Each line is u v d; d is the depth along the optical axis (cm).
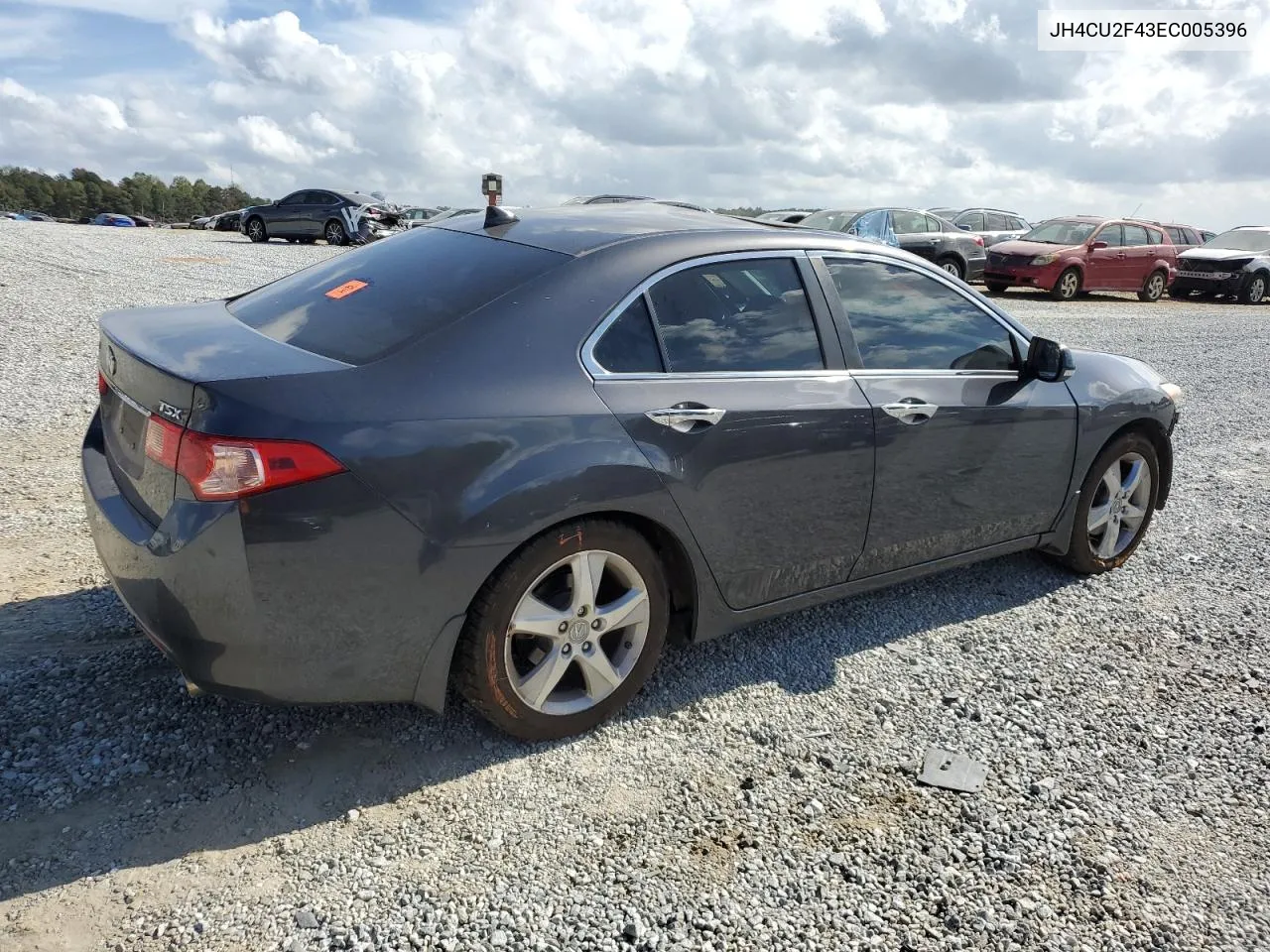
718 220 364
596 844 264
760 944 233
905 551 382
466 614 278
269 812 268
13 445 561
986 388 393
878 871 260
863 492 356
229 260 1767
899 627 405
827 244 366
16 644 338
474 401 270
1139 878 264
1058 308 1786
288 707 313
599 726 318
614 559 302
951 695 351
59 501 479
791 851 265
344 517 250
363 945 225
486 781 287
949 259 1928
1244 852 277
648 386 303
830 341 352
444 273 313
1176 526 550
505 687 289
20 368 748
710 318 325
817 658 374
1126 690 362
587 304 300
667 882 251
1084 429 429
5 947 215
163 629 257
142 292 1214
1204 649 400
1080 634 407
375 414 256
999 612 425
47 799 264
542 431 278
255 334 300
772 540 338
